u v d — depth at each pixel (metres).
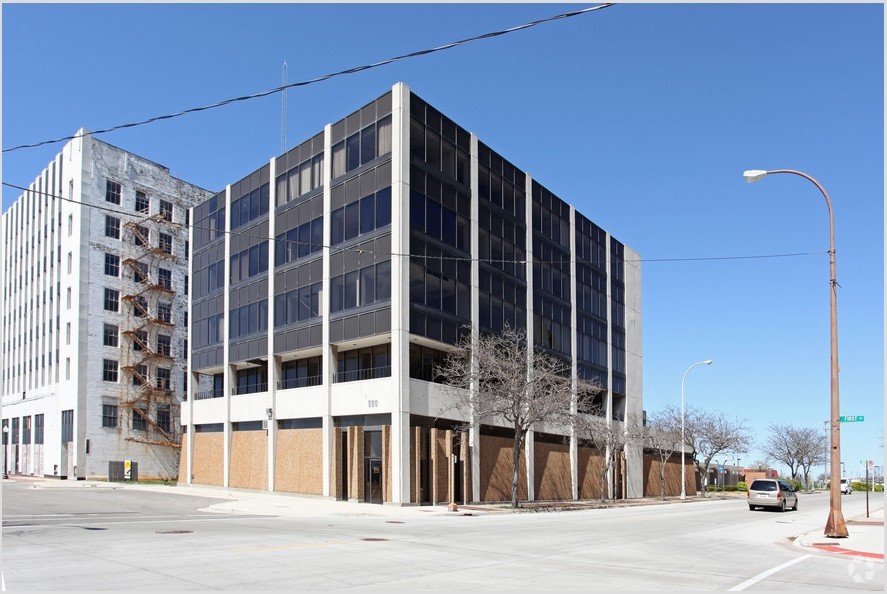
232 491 45.44
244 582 11.55
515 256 46.81
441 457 38.00
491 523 27.14
